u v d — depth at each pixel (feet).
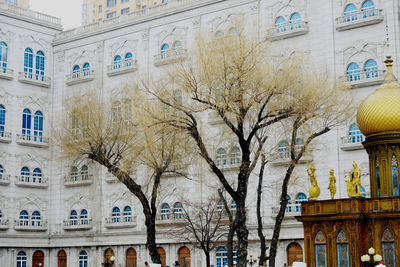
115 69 253.85
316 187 116.67
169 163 148.97
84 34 266.36
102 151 160.35
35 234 260.42
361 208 110.32
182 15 239.91
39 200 264.11
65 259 259.80
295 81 128.47
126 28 255.50
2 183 252.01
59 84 271.90
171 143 145.07
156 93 146.82
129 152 156.04
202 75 127.34
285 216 202.39
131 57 253.65
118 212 247.29
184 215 199.00
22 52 266.16
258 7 220.23
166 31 243.81
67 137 169.17
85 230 254.68
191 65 132.87
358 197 111.14
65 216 261.03
